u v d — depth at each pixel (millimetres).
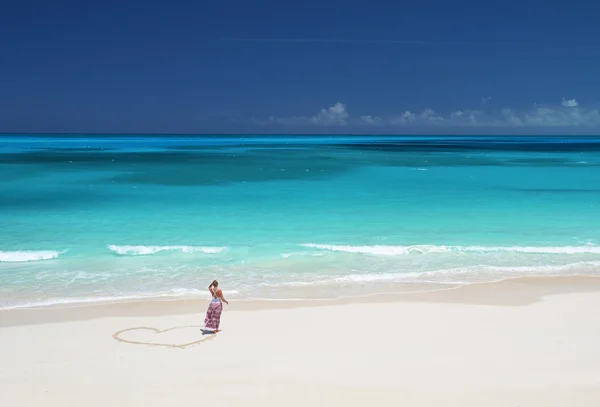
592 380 9070
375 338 11203
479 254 18453
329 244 19516
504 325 11977
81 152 86000
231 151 95625
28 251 17906
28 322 12125
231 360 10031
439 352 10406
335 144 149250
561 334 11430
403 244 19719
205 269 16578
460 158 75500
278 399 8352
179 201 29469
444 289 14758
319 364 9812
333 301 13719
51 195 31328
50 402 8266
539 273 16328
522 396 8445
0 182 37812
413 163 63469
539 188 36344
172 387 8805
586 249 19000
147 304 13414
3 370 9555
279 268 16703
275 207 27641
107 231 21531
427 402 8250
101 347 10711
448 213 26062
